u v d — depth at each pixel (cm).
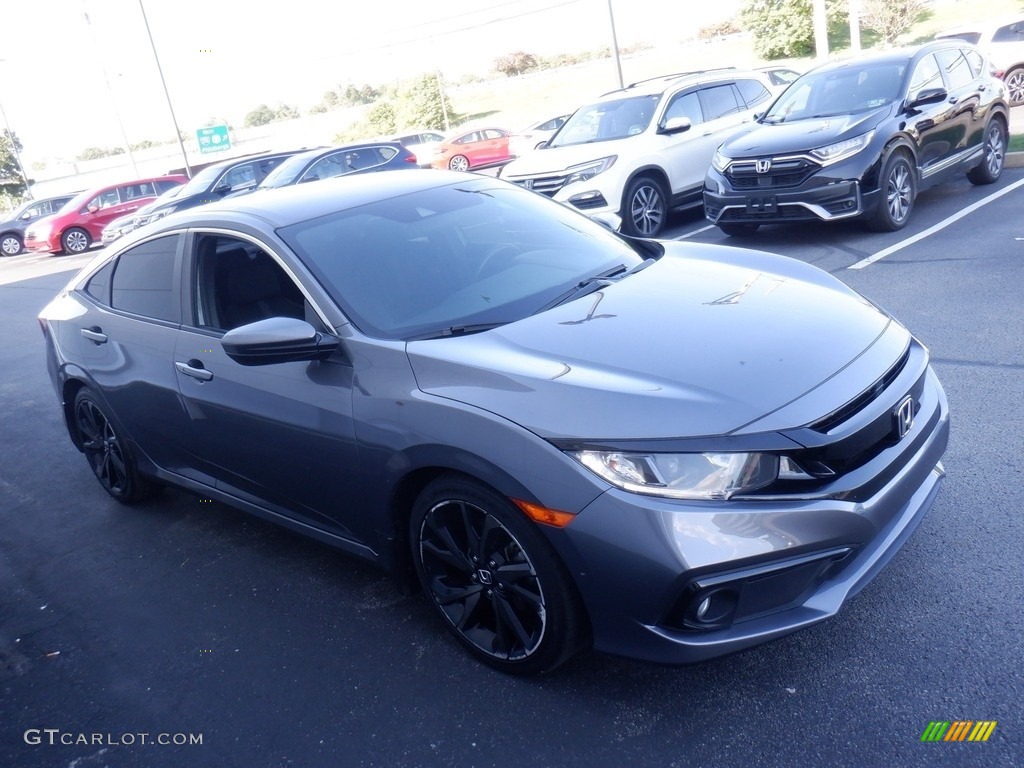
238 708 323
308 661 343
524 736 284
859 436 272
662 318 319
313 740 300
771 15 3784
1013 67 1892
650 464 257
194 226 412
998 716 261
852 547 267
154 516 502
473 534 301
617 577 261
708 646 259
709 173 959
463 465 286
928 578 329
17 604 430
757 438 258
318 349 323
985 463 404
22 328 1221
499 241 391
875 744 257
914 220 928
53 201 2917
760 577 256
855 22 2195
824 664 294
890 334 322
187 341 401
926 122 908
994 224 848
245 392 365
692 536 252
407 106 5353
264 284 368
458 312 342
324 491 350
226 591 407
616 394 272
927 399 322
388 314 339
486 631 318
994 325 577
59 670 367
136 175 4044
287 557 430
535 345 306
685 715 281
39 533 508
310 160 1602
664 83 1130
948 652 289
